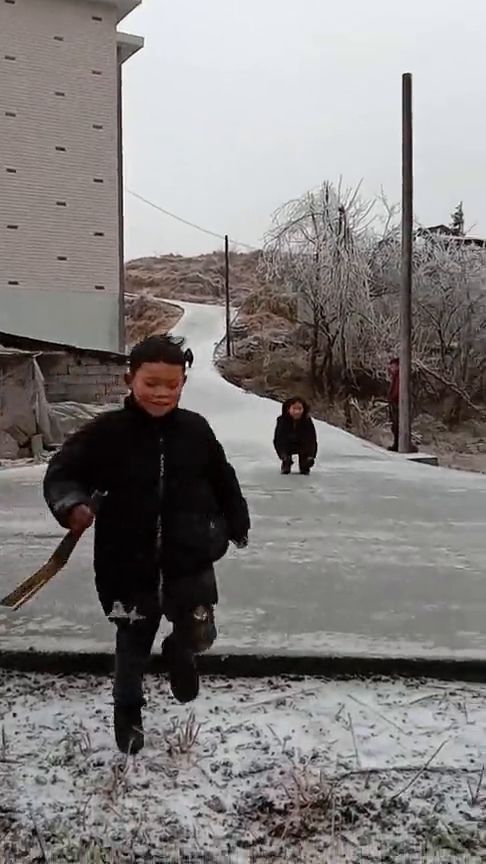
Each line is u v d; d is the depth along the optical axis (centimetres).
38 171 2214
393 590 509
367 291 2973
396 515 793
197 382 2552
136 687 293
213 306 5344
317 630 417
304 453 1107
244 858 232
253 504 854
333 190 3067
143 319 4919
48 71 2222
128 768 279
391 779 274
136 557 287
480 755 292
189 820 250
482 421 2902
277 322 3562
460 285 3062
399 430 1594
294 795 262
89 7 2273
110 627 417
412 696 347
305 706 334
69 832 243
